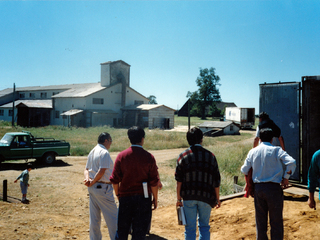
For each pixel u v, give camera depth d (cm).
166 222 580
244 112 4825
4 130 3192
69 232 487
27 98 6147
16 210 633
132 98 5303
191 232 341
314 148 707
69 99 4762
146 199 328
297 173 702
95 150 391
